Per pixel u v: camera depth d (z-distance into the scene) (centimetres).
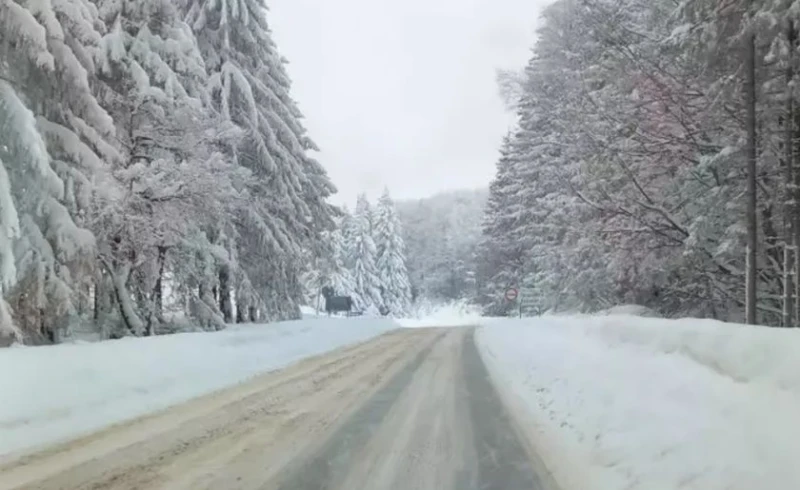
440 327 3569
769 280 1762
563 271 3116
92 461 588
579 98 2453
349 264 7562
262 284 2633
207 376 1174
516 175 4494
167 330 1966
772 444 462
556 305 3341
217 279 2169
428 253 11950
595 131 2130
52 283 1370
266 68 2630
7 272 1174
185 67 1931
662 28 1922
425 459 600
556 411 809
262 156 2459
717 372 693
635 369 853
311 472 555
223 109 2291
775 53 1308
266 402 920
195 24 2339
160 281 1975
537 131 3716
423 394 995
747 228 1502
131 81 1811
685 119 1852
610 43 1933
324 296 6894
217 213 1847
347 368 1370
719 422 548
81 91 1441
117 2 1855
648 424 611
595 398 798
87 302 1659
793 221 1438
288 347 1766
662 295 2292
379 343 2153
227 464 580
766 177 1589
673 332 870
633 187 2034
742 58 1470
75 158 1451
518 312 4438
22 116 1228
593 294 2709
